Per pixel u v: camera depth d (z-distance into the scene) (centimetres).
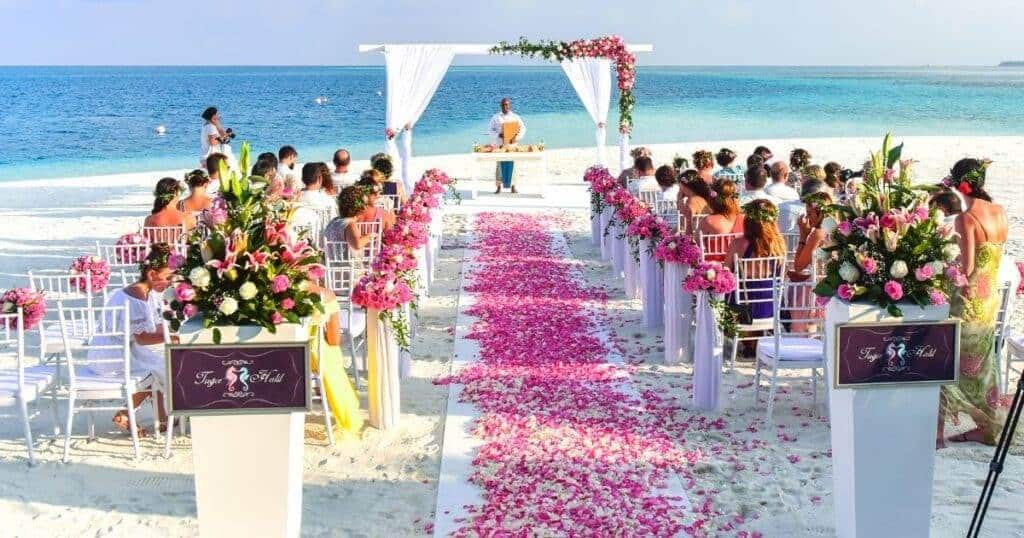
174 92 6744
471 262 1203
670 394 703
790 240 916
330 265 781
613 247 1109
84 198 1859
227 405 418
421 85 1603
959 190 578
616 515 497
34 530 497
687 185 934
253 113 4575
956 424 601
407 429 636
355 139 3291
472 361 784
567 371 752
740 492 530
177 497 539
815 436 617
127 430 634
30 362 795
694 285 646
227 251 418
